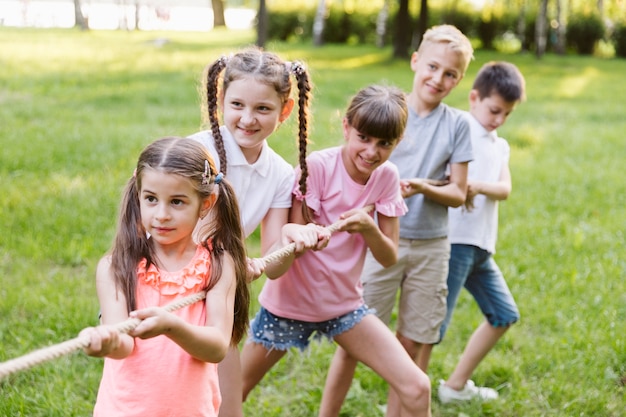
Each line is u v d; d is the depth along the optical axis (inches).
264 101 114.1
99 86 556.4
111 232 245.8
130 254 95.6
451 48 143.8
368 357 124.8
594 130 480.7
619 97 657.0
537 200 314.0
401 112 121.6
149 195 92.4
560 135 457.1
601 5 1208.8
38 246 228.4
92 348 78.2
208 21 1825.8
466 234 155.9
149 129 392.2
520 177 350.0
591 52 1189.7
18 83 545.6
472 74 763.4
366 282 146.0
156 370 92.4
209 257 98.1
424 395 121.0
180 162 91.7
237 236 101.4
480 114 162.9
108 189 283.0
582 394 164.7
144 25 1583.4
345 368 140.6
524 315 204.4
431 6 1197.7
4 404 146.2
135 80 600.4
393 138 121.7
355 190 127.9
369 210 127.7
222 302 96.4
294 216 127.1
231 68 115.1
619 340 185.8
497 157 164.9
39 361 73.3
